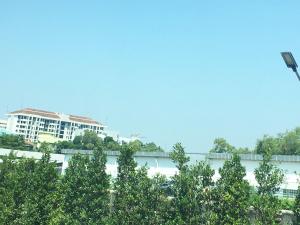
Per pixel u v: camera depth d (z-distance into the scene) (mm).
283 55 9578
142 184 30797
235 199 27688
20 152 75688
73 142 129875
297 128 75062
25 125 184625
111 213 32969
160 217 30172
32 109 192375
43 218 31469
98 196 33469
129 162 33688
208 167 30062
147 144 122625
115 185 33281
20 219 30500
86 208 33125
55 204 32594
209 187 29891
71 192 33906
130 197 30859
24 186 32938
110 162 52625
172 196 32562
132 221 30344
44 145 50750
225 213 27766
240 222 26812
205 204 29578
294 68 9617
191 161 45438
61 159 75562
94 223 32062
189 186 29656
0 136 103688
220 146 81250
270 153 29328
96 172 34094
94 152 35156
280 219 29281
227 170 29484
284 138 73625
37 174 33125
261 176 28516
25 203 31141
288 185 39312
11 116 186500
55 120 192125
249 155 42375
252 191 31875
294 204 27859
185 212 29234
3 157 38125
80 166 34875
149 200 30641
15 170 35688
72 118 198875
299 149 71000
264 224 26828
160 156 49031
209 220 27828
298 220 27062
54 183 33656
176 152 31531
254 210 28500
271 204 27172
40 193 32219
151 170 49312
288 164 40250
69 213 32969
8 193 31891
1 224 30188
